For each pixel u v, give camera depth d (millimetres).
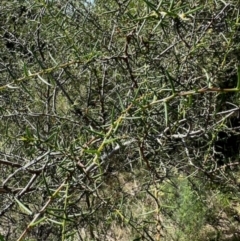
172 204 2918
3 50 2549
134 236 2262
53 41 2355
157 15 1202
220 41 2014
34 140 1328
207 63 2004
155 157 1909
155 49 2031
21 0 2500
